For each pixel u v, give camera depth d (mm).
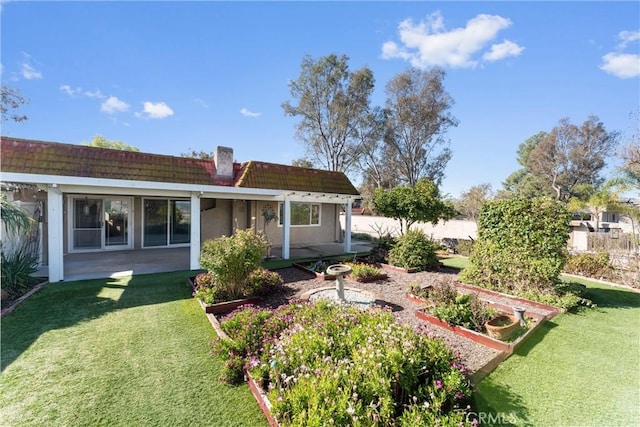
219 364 3832
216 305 5645
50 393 3203
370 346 3008
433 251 10141
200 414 2953
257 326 4168
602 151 32781
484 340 4570
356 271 8359
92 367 3709
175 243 13680
